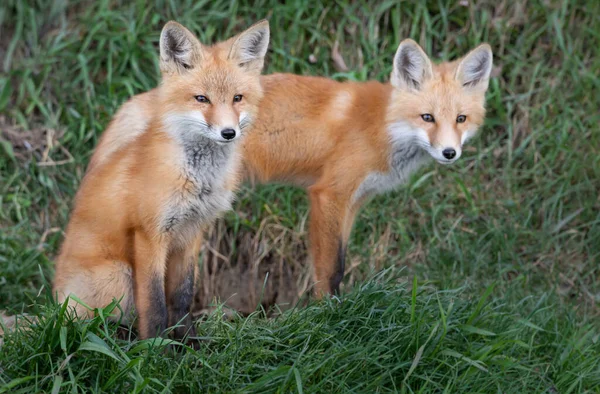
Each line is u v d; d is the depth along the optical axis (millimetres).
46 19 12773
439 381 7113
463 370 7277
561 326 9195
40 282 10547
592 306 10633
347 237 9891
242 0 12703
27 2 12664
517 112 12195
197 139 7488
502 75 12469
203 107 7453
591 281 10930
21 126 11977
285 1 12750
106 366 6578
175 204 7410
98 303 7609
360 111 9602
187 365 6754
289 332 7332
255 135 9656
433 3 12680
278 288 11414
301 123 9680
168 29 7523
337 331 7449
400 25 12555
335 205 9602
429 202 11617
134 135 9055
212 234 11445
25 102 12141
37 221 11445
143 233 7398
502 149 11984
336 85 9930
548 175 11742
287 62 12297
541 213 11555
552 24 12461
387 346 7180
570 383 7961
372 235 11383
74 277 7645
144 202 7293
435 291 8312
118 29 12383
